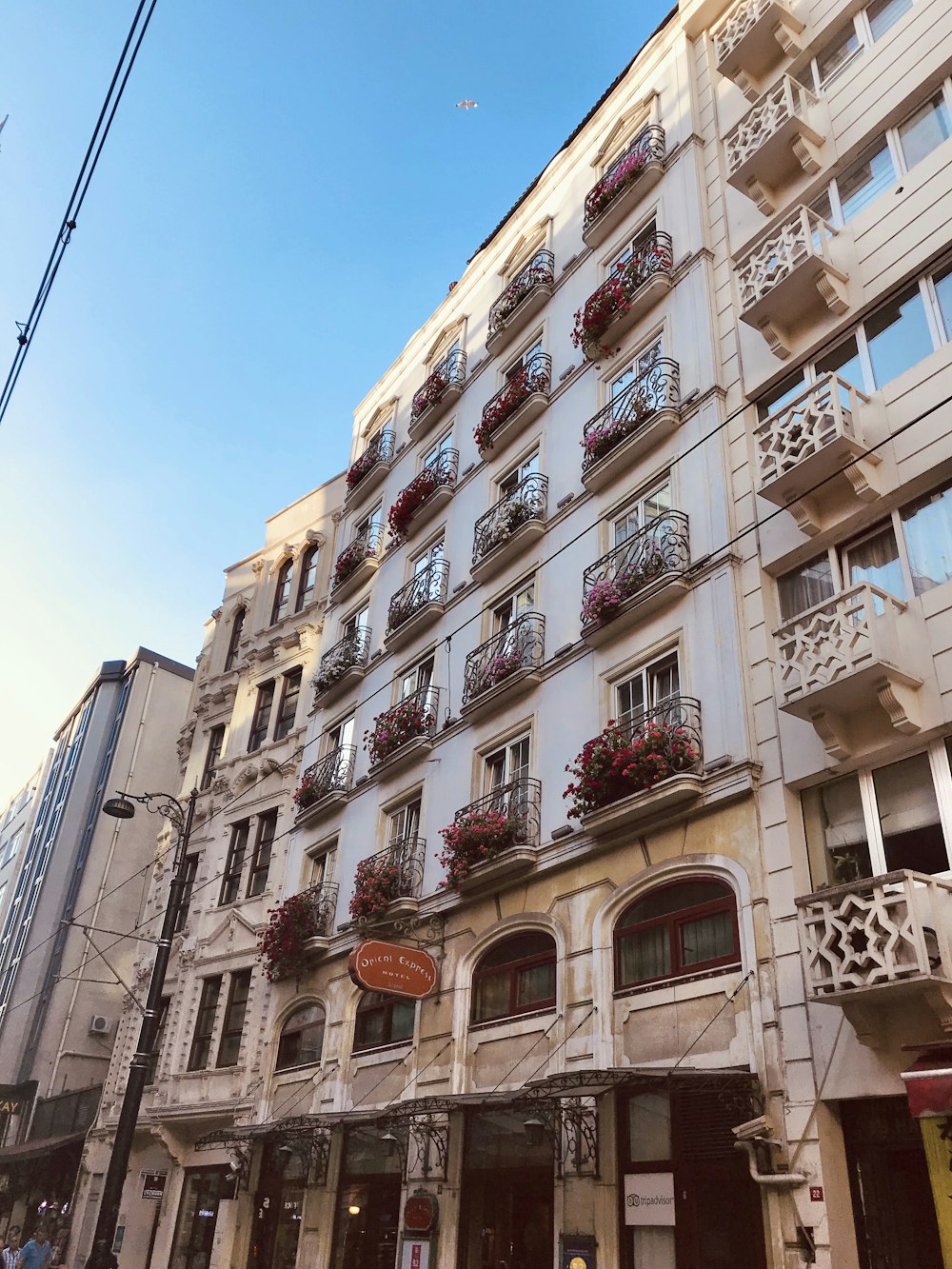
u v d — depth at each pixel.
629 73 20.47
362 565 24.12
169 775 37.81
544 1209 12.44
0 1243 29.05
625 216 19.06
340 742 22.98
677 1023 11.41
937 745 9.99
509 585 18.20
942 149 12.38
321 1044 18.48
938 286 11.93
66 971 32.97
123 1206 22.53
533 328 20.98
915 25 13.70
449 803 17.45
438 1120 14.36
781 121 14.67
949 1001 8.38
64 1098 28.83
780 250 13.56
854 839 10.56
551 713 15.69
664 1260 10.52
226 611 30.27
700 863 11.93
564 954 13.45
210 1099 20.56
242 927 22.59
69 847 38.22
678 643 13.66
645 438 15.56
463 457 22.16
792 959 10.38
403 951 15.37
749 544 13.21
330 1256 15.73
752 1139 9.73
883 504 11.41
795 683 10.76
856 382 12.62
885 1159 9.21
